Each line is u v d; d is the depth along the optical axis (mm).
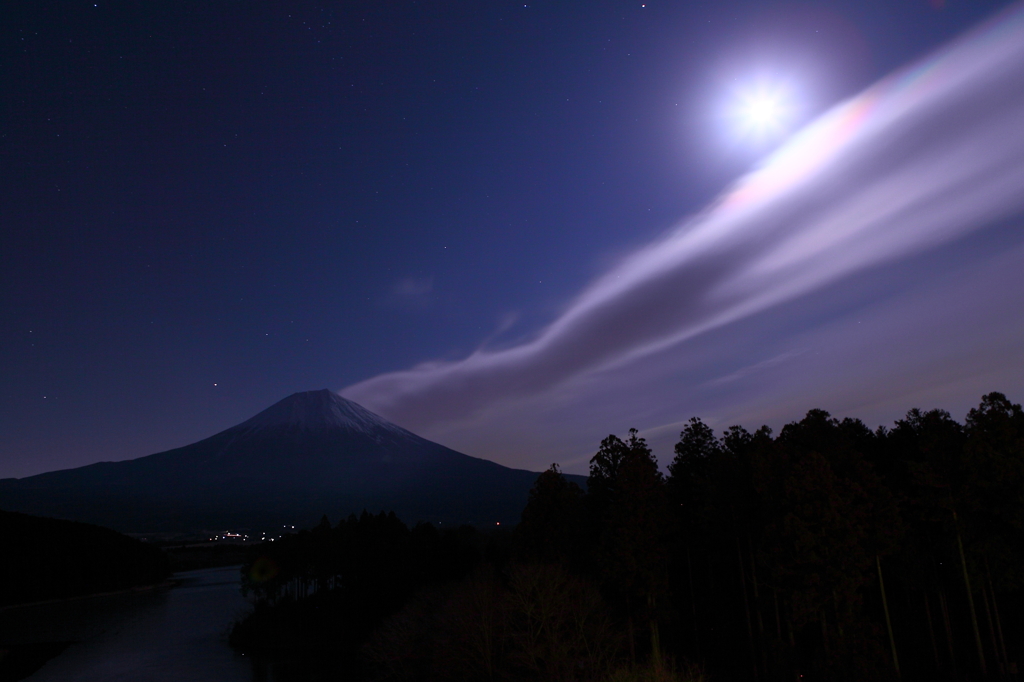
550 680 28875
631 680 27438
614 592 39844
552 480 47375
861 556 29281
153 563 166250
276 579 83812
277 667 58719
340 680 50844
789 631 33062
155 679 56875
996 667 30281
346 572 76125
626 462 38906
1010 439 28297
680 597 47031
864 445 41531
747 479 38031
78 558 135250
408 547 74312
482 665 31828
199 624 89375
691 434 47031
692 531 43625
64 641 78938
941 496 30297
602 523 43188
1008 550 28656
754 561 38031
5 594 115438
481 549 98125
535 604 31719
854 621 29906
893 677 28391
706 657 40656
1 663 66188
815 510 30266
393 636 40375
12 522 134125
